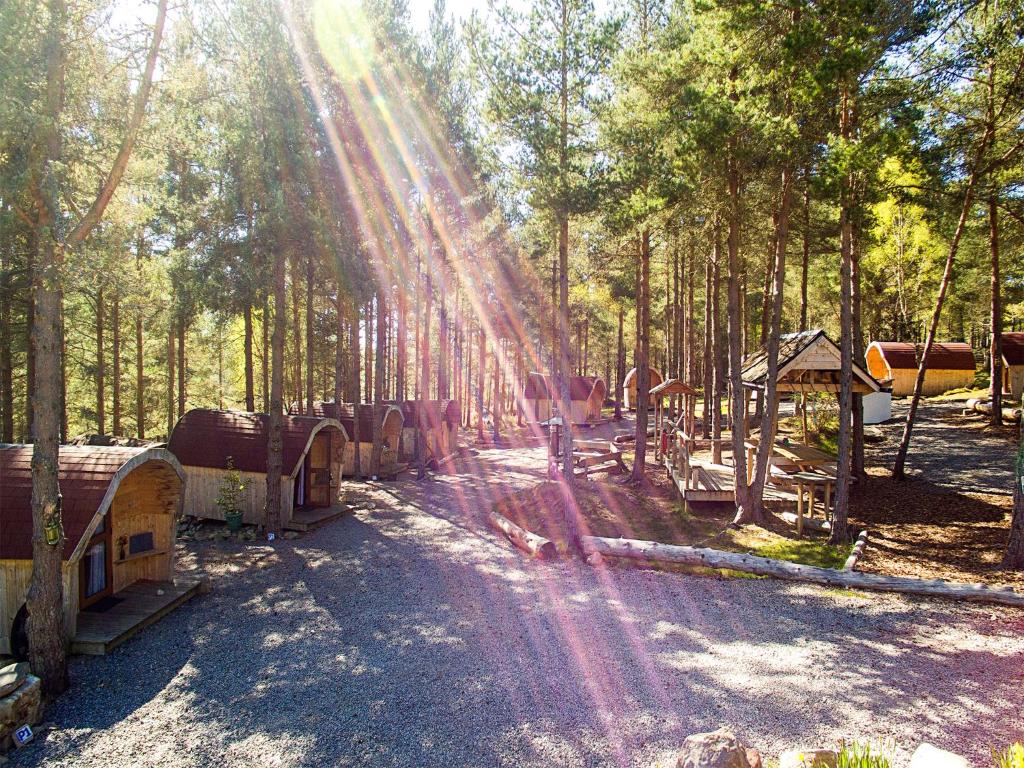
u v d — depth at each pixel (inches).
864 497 604.1
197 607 373.4
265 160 518.3
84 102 301.0
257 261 585.0
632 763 212.8
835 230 622.8
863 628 325.4
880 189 473.1
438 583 412.2
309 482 621.0
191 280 616.1
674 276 1083.3
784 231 511.8
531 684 270.8
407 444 983.6
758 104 441.4
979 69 470.9
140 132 323.9
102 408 807.7
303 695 266.5
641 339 713.0
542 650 305.6
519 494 705.0
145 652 312.0
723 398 1518.2
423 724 241.1
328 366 1201.4
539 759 216.7
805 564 424.2
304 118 546.6
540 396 1454.2
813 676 272.4
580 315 1414.9
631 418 1611.7
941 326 1603.1
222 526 561.0
